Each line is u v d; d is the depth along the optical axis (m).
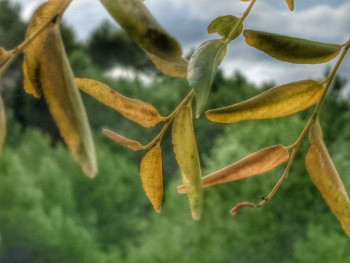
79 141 0.37
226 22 0.59
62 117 0.38
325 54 0.55
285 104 0.54
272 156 0.56
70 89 0.38
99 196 27.17
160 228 18.61
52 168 26.41
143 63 41.09
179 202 18.38
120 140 0.55
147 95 34.56
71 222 23.64
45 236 22.66
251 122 18.36
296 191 18.31
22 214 22.64
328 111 25.59
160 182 0.55
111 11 0.35
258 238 18.09
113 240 27.05
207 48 0.46
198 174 0.52
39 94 0.44
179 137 0.52
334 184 0.55
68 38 39.97
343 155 19.58
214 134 31.97
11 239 22.38
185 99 0.53
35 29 0.43
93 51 42.22
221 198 18.11
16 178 22.83
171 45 0.34
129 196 27.64
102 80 37.38
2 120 0.39
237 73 35.81
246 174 0.56
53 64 0.39
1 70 0.38
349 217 0.54
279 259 18.48
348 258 16.36
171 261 18.03
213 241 17.97
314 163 0.56
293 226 18.67
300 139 0.57
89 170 0.36
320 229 16.97
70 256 23.02
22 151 30.23
